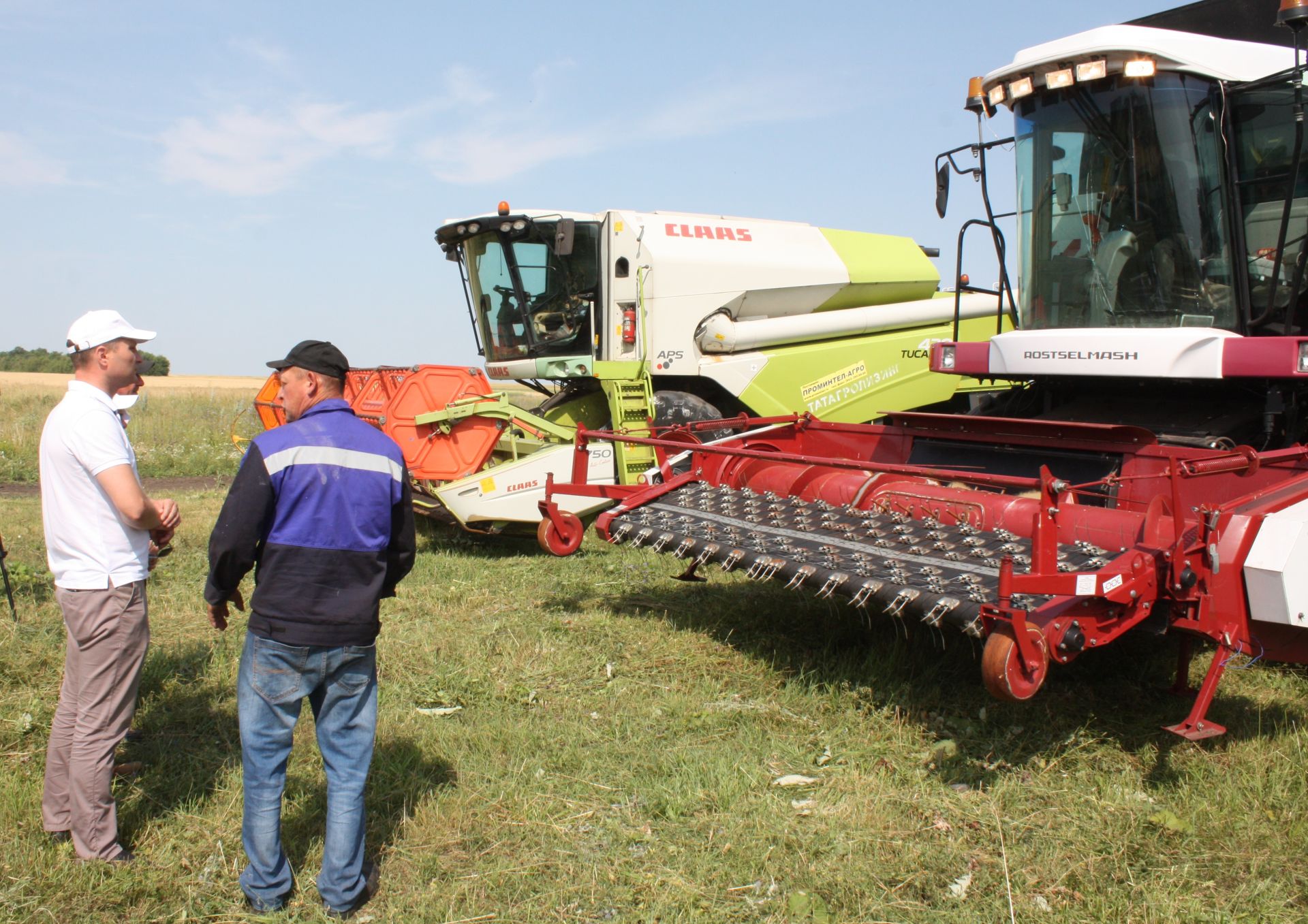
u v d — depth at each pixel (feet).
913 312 35.40
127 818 11.84
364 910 10.12
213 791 12.57
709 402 32.91
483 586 23.12
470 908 10.09
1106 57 18.12
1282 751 13.48
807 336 33.06
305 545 9.48
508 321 32.32
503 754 13.67
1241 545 13.14
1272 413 17.25
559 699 15.81
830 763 13.42
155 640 18.60
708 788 12.55
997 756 13.44
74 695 10.82
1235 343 16.62
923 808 12.09
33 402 77.71
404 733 14.17
